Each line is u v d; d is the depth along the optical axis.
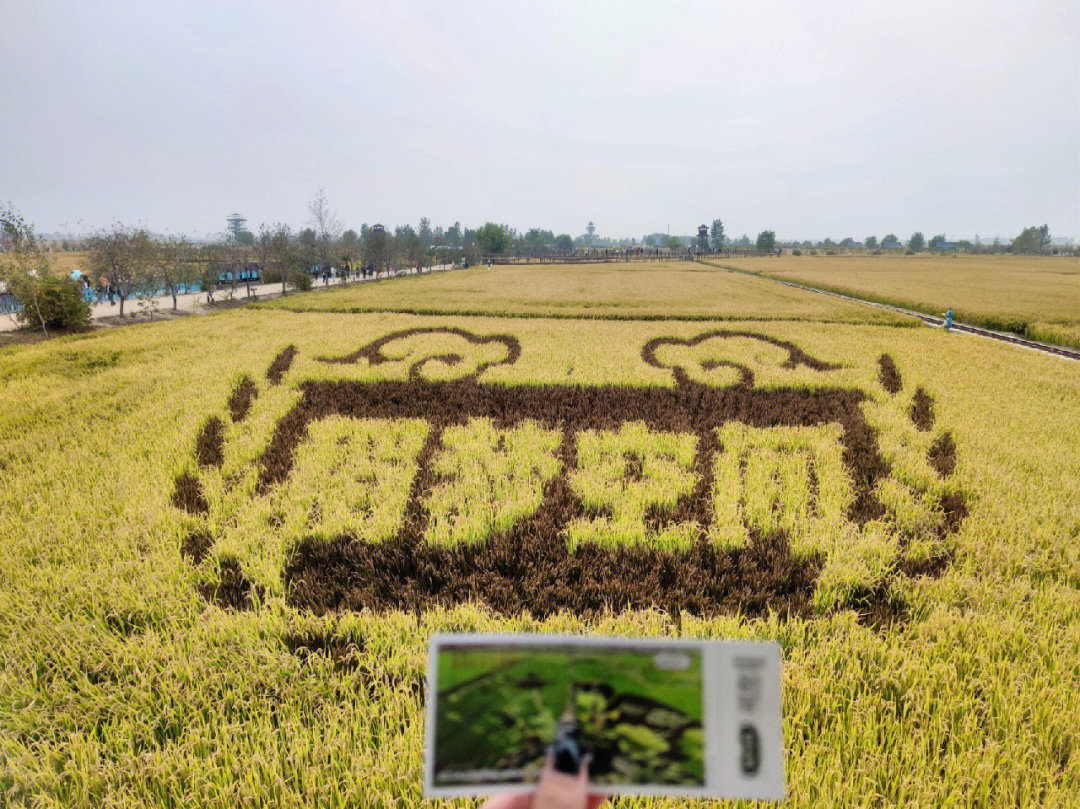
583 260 109.88
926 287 44.38
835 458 9.16
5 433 10.38
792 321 22.34
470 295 33.53
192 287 39.44
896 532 7.04
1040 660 4.72
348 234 70.00
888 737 4.08
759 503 7.65
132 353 15.88
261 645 5.09
